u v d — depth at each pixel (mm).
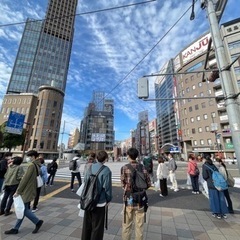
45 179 7281
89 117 76688
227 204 5102
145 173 3131
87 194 2742
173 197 6910
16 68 68062
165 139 77750
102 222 2807
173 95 57844
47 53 74438
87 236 2799
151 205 5859
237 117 4520
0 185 5883
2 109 54812
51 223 4285
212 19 5289
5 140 33562
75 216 4781
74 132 121125
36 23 77375
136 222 2934
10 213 4961
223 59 4965
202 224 4266
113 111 94938
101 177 2895
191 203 6074
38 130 52094
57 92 58438
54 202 6215
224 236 3621
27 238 3506
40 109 54281
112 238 3529
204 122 44719
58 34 79938
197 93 47406
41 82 69562
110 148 76625
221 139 40281
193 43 51125
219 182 4625
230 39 31484
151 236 3641
